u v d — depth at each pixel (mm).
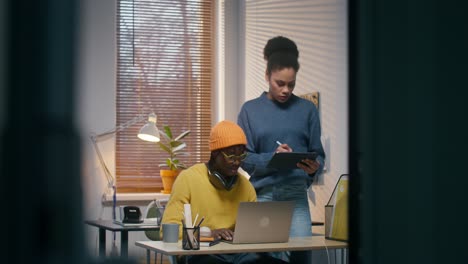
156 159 5262
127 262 590
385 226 865
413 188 875
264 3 4762
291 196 2893
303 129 3113
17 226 406
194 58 5426
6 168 407
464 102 892
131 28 5285
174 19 5398
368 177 863
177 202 2570
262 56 4746
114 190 4605
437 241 873
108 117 5078
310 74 4008
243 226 2375
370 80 858
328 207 2617
